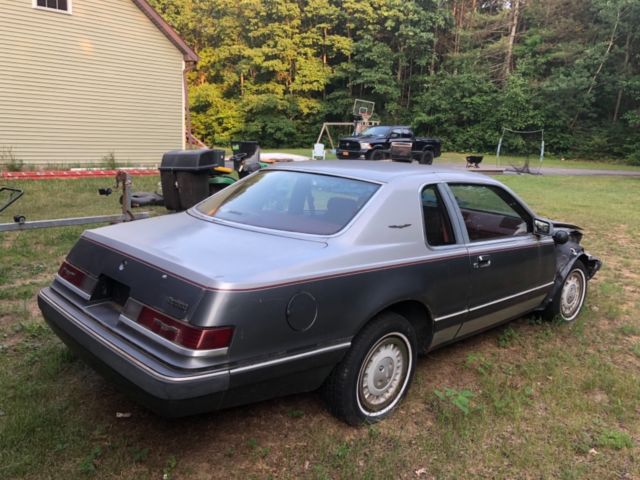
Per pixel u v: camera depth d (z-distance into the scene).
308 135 43.47
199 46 44.19
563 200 14.38
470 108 40.97
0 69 15.46
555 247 4.74
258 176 4.00
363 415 3.14
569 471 2.85
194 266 2.57
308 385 2.86
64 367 3.60
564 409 3.49
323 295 2.74
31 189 11.60
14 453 2.68
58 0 16.31
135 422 3.05
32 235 7.20
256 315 2.47
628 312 5.49
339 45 42.47
